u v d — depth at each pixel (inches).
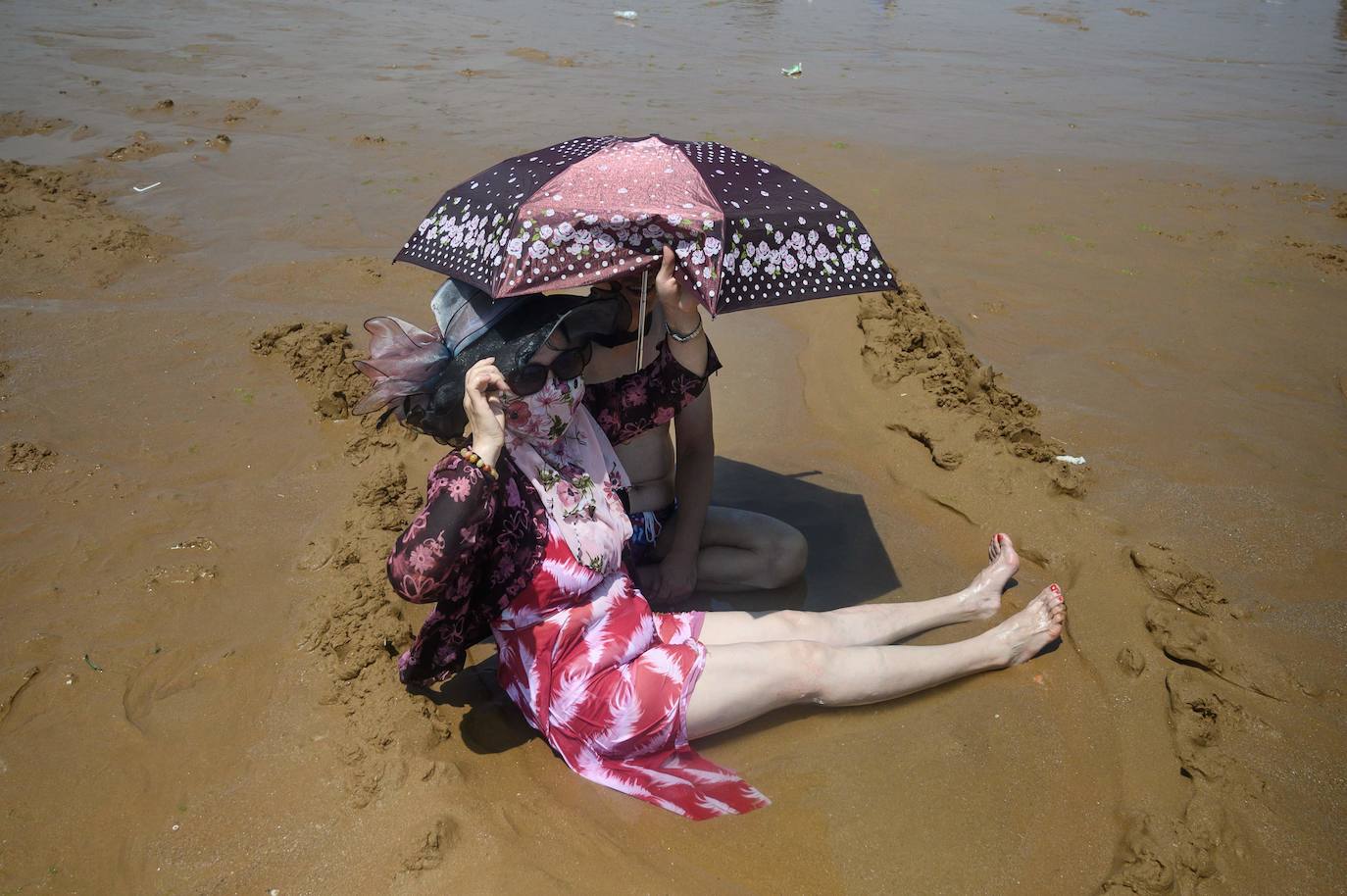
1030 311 244.4
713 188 116.9
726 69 500.7
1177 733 124.2
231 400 195.2
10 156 332.2
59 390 196.4
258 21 575.5
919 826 113.3
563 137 366.0
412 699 123.5
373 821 110.1
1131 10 741.3
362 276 250.5
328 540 153.9
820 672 123.0
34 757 117.1
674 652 118.1
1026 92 480.4
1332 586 150.6
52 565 148.1
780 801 115.9
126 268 253.6
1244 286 263.3
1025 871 108.3
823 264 118.1
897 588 153.4
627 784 115.9
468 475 108.7
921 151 374.6
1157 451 185.8
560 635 116.0
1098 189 339.9
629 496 139.3
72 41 501.7
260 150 346.9
